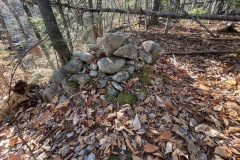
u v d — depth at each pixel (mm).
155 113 1981
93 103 2178
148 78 2438
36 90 2781
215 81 2619
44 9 3107
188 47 4055
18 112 2590
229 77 2680
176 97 2246
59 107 2256
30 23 4672
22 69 4246
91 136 1791
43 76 4105
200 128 1796
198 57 3436
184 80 2660
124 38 2438
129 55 2377
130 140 1695
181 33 5559
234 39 4352
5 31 4930
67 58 3549
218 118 1957
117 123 1862
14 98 2643
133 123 1844
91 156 1610
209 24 6852
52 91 2547
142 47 2910
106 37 2264
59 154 1708
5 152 1939
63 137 1887
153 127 1817
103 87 2305
